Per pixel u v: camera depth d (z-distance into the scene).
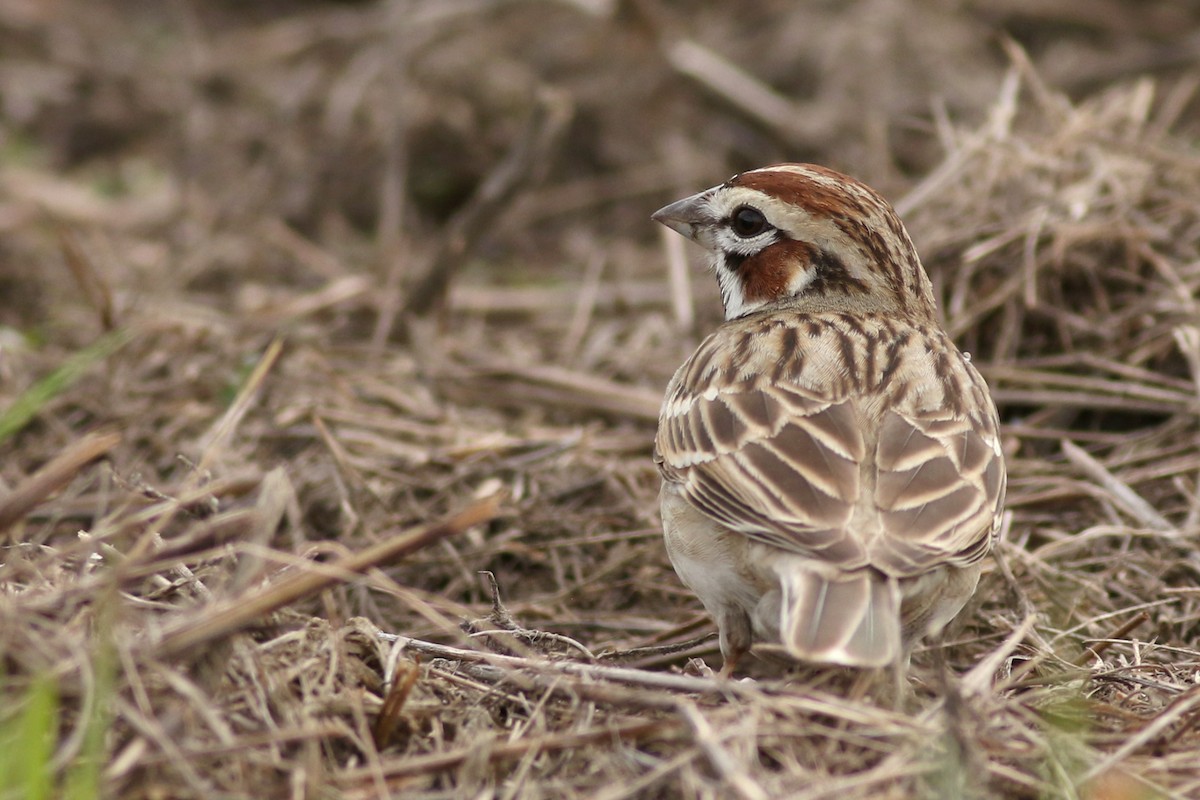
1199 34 20.69
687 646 9.84
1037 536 11.52
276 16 22.17
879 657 6.97
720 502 8.03
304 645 7.52
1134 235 13.66
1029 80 15.99
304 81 20.50
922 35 20.25
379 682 7.63
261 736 6.82
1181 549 10.97
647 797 6.79
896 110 19.48
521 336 16.22
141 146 19.91
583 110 20.03
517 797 6.86
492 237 18.75
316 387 14.12
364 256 18.34
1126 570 10.81
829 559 7.35
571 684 7.46
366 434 13.29
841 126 19.44
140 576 7.35
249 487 12.14
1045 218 13.83
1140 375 12.95
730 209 10.09
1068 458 12.38
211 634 6.91
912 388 8.41
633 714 7.56
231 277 17.56
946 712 6.95
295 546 11.22
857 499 7.68
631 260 18.12
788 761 6.88
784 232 9.87
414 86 20.23
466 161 19.66
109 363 13.98
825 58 20.23
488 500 7.32
